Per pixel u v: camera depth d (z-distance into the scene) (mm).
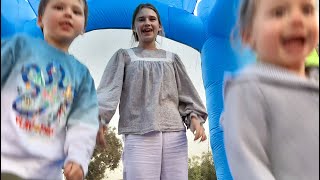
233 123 1133
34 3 2965
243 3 1293
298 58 1157
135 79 2311
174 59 2453
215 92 2799
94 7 3273
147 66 2342
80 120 1573
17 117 1398
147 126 2205
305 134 1098
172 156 2234
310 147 1090
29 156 1385
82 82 1650
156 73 2334
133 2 3346
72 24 1687
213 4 3119
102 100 2260
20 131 1385
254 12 1230
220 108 2758
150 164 2186
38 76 1485
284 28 1144
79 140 1521
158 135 2209
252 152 1103
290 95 1118
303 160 1089
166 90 2316
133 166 2197
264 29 1175
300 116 1104
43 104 1466
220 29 2801
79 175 1470
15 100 1416
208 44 2951
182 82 2438
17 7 2600
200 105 2404
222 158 2658
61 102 1526
